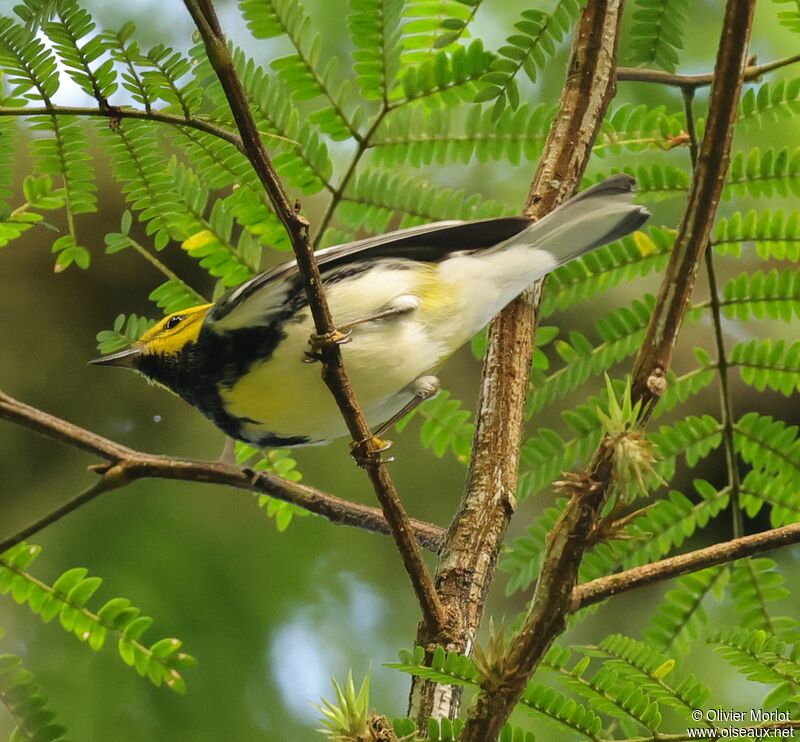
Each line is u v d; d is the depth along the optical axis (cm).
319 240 712
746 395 1152
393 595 1125
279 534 1095
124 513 1072
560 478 700
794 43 974
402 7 637
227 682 1009
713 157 490
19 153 994
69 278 1233
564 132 670
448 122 672
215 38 468
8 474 1198
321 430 754
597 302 1159
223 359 734
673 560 504
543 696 503
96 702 960
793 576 993
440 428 770
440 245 739
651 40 689
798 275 705
